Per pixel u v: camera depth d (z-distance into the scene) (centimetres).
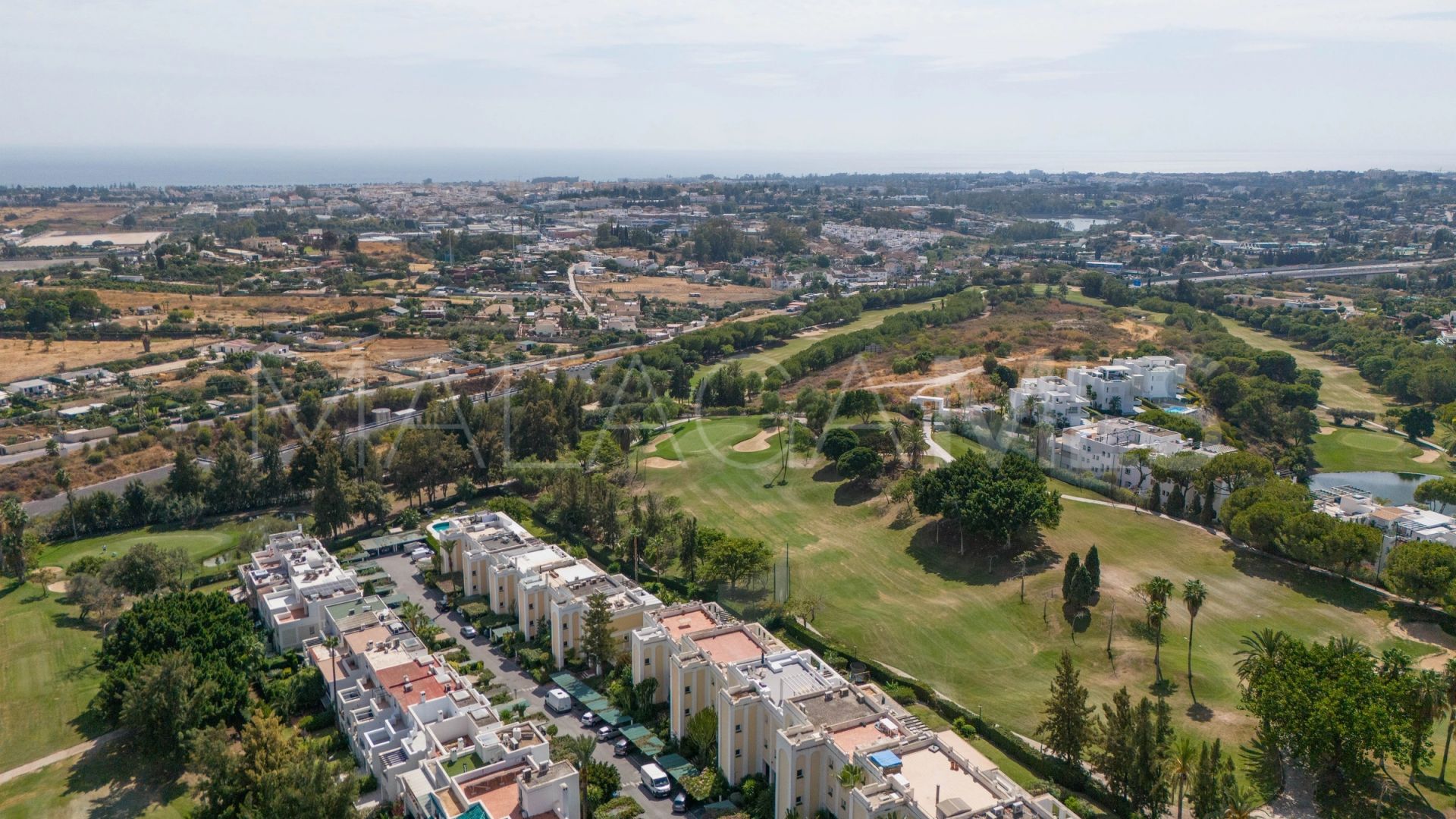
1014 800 12962
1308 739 15150
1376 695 15562
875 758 13788
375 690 17475
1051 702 16125
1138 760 14750
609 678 19138
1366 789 15475
